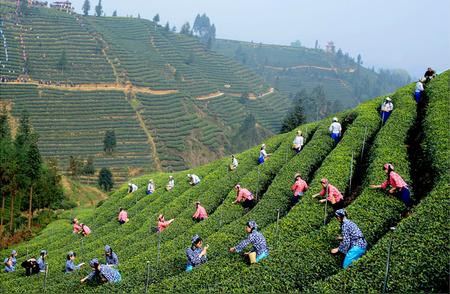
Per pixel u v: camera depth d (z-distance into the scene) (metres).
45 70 190.50
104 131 163.50
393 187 22.47
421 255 15.21
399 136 32.19
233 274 18.62
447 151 25.67
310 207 24.69
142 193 51.28
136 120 175.88
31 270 32.81
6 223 60.88
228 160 48.59
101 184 116.75
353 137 34.72
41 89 174.75
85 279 23.31
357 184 28.34
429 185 24.12
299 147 38.84
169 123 183.50
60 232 51.94
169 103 199.00
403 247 16.05
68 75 192.12
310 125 46.44
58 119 162.25
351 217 20.83
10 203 63.62
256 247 18.86
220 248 23.30
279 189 30.48
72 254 30.06
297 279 16.75
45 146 146.00
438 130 29.31
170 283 18.83
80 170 129.88
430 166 25.47
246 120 197.62
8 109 157.25
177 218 34.03
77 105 173.25
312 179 30.91
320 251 18.38
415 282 13.95
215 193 37.22
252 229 19.14
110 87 193.88
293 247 19.05
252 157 44.31
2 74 177.12
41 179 66.94
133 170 147.12
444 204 18.69
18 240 52.94
